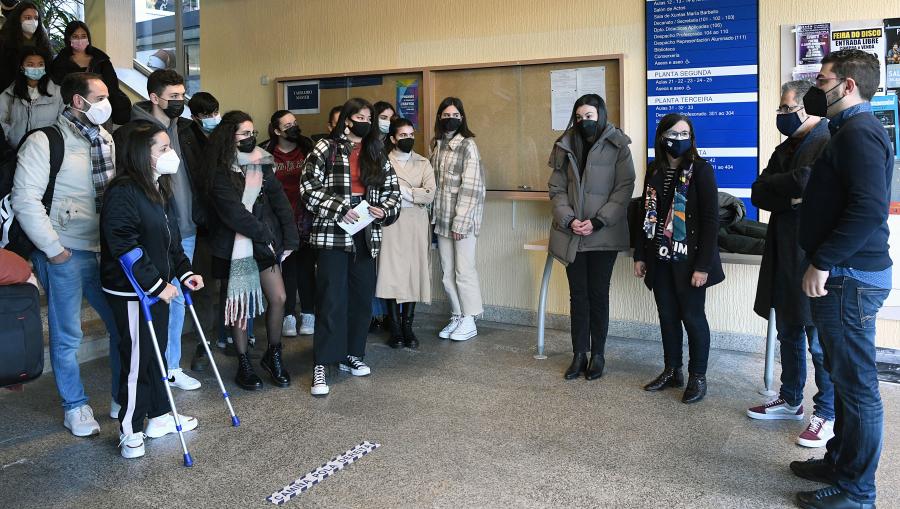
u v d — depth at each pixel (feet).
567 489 9.09
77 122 10.42
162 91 11.85
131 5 19.30
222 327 15.08
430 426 11.12
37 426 11.28
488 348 15.19
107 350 14.79
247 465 9.88
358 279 13.33
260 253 12.38
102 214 9.61
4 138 11.89
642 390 12.57
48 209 10.31
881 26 13.21
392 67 17.67
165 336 10.34
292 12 18.72
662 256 11.97
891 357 13.43
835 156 7.93
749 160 14.42
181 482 9.41
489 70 16.53
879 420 8.18
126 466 9.88
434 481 9.34
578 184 12.92
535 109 16.17
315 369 12.75
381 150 13.02
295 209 15.76
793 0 13.80
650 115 15.08
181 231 12.76
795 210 10.35
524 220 16.72
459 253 15.62
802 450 10.11
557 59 15.70
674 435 10.68
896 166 13.29
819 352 10.21
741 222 13.15
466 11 16.71
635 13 15.07
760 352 14.57
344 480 9.40
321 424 11.27
